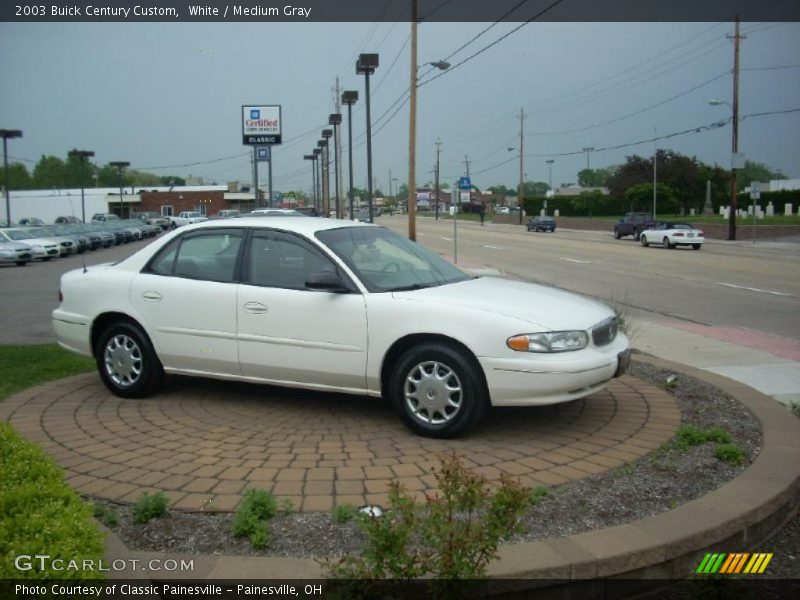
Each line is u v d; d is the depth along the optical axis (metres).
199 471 4.46
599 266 24.66
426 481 4.30
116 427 5.40
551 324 5.02
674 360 8.91
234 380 5.88
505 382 4.95
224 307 5.75
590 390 5.16
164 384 6.70
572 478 4.37
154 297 6.03
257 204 57.38
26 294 18.31
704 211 75.44
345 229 6.09
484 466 4.58
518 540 3.53
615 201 82.06
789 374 8.06
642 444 5.02
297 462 4.63
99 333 6.42
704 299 15.71
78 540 2.60
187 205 91.94
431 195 144.00
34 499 2.87
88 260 33.44
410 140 25.45
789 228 43.09
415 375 5.21
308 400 6.17
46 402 6.12
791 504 4.25
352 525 3.69
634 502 4.01
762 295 16.34
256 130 55.47
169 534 3.63
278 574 3.14
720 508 3.85
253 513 3.74
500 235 51.16
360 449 4.91
